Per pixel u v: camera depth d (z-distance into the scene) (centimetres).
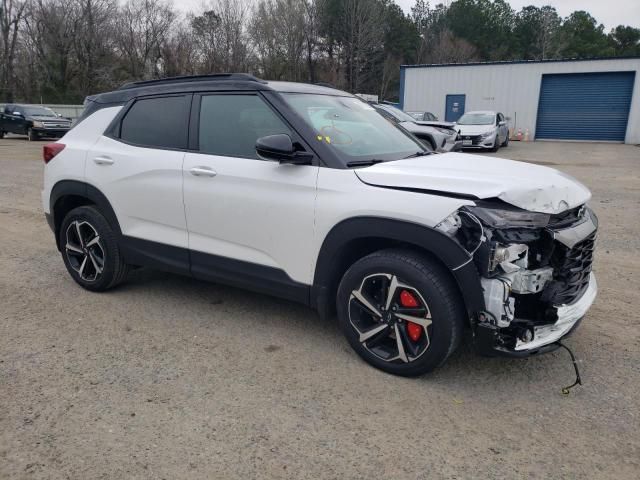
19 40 4672
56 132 2406
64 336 384
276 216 351
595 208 850
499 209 284
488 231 278
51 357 352
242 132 374
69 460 252
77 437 269
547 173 340
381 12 5478
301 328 400
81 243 464
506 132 2214
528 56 7438
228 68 4028
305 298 355
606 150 2170
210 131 388
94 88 4609
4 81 4631
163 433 273
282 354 358
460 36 6881
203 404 299
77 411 291
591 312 430
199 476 243
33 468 246
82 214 454
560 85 2766
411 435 272
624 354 359
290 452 259
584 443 267
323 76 4853
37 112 2447
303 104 372
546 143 2647
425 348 307
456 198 291
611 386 320
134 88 445
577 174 1302
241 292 474
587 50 7644
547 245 295
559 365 345
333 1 4962
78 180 451
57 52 4572
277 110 359
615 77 2634
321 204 330
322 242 334
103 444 264
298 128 349
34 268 541
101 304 445
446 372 334
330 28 5050
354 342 340
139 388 315
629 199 931
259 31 4497
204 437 270
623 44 8625
